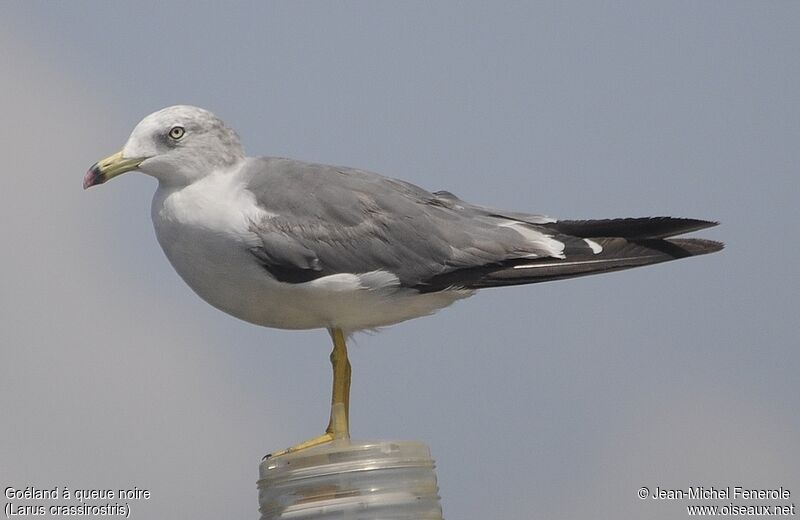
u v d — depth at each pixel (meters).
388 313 11.48
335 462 9.12
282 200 10.92
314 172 11.28
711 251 11.78
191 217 10.78
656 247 11.83
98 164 10.96
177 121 10.95
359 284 10.93
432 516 9.23
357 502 8.98
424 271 11.30
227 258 10.75
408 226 11.24
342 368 11.34
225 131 11.20
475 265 11.49
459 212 11.91
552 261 11.73
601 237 12.02
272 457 9.79
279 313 11.20
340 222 10.99
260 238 10.66
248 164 11.27
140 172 11.12
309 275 10.81
